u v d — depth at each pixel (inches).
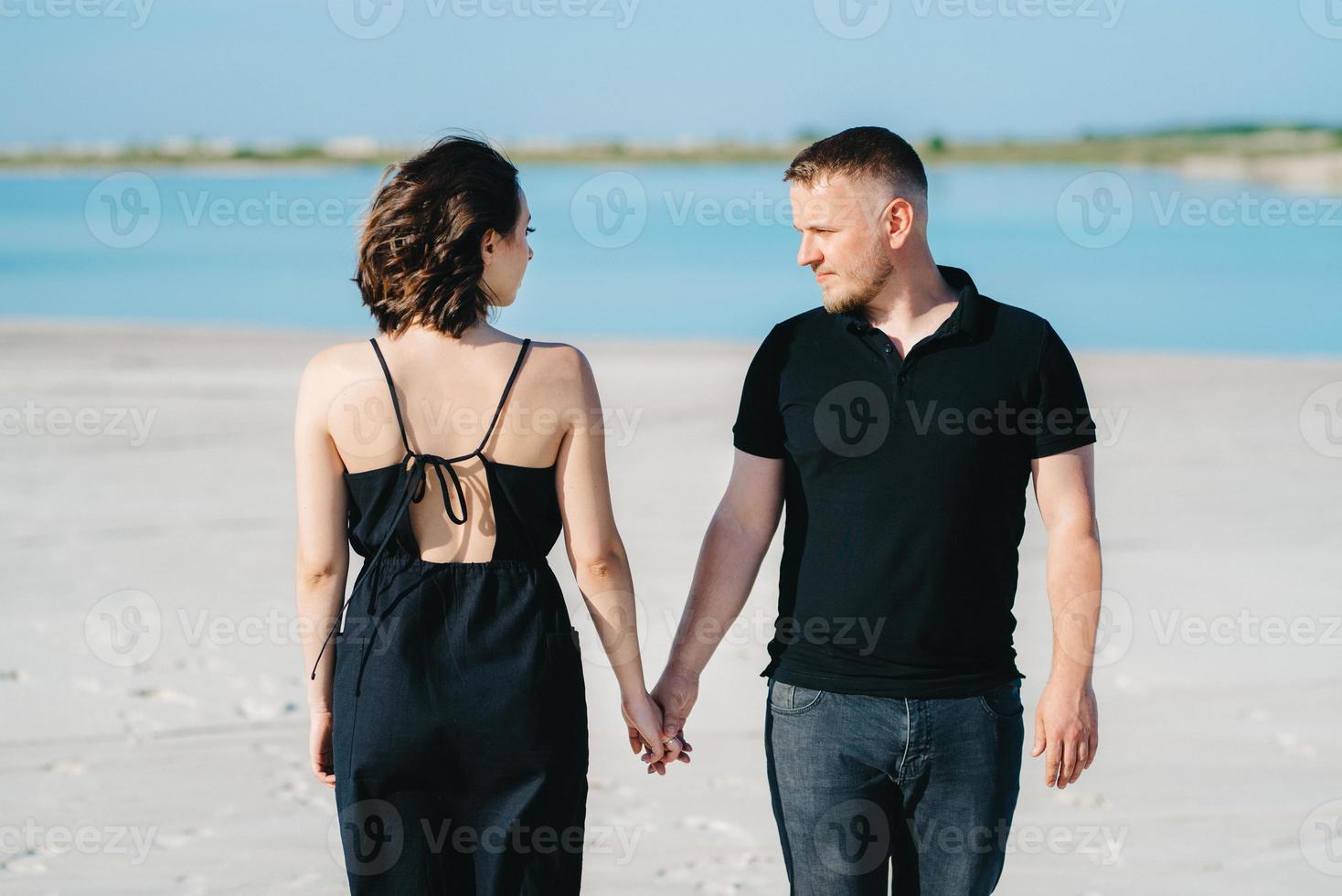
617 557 101.2
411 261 94.1
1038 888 138.5
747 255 1148.5
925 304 101.8
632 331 743.1
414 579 94.7
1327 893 136.7
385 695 93.0
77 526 293.7
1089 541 98.2
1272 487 330.3
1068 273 965.2
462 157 95.3
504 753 94.0
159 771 167.5
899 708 97.7
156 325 745.0
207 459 366.6
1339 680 199.2
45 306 874.8
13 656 207.9
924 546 97.2
